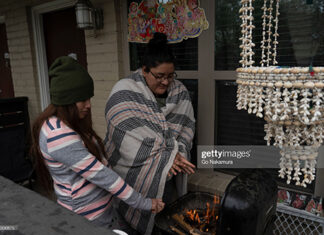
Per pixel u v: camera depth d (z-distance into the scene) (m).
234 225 0.83
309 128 0.85
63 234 0.42
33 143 0.99
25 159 2.74
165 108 1.45
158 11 1.89
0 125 2.67
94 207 1.07
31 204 0.50
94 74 2.45
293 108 0.76
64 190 1.02
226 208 0.84
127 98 1.36
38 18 2.94
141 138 1.33
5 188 0.57
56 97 0.92
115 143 1.39
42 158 1.00
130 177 1.40
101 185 0.98
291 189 1.64
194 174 1.98
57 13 2.85
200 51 1.83
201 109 1.92
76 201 1.02
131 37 2.10
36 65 3.05
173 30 1.86
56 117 0.96
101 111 2.48
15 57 3.18
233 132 1.88
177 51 1.98
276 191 0.97
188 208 1.42
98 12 2.19
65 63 0.92
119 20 2.17
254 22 1.62
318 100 0.74
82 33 2.68
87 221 0.46
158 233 1.47
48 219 0.46
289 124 0.83
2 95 3.92
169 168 1.34
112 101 1.39
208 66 1.82
